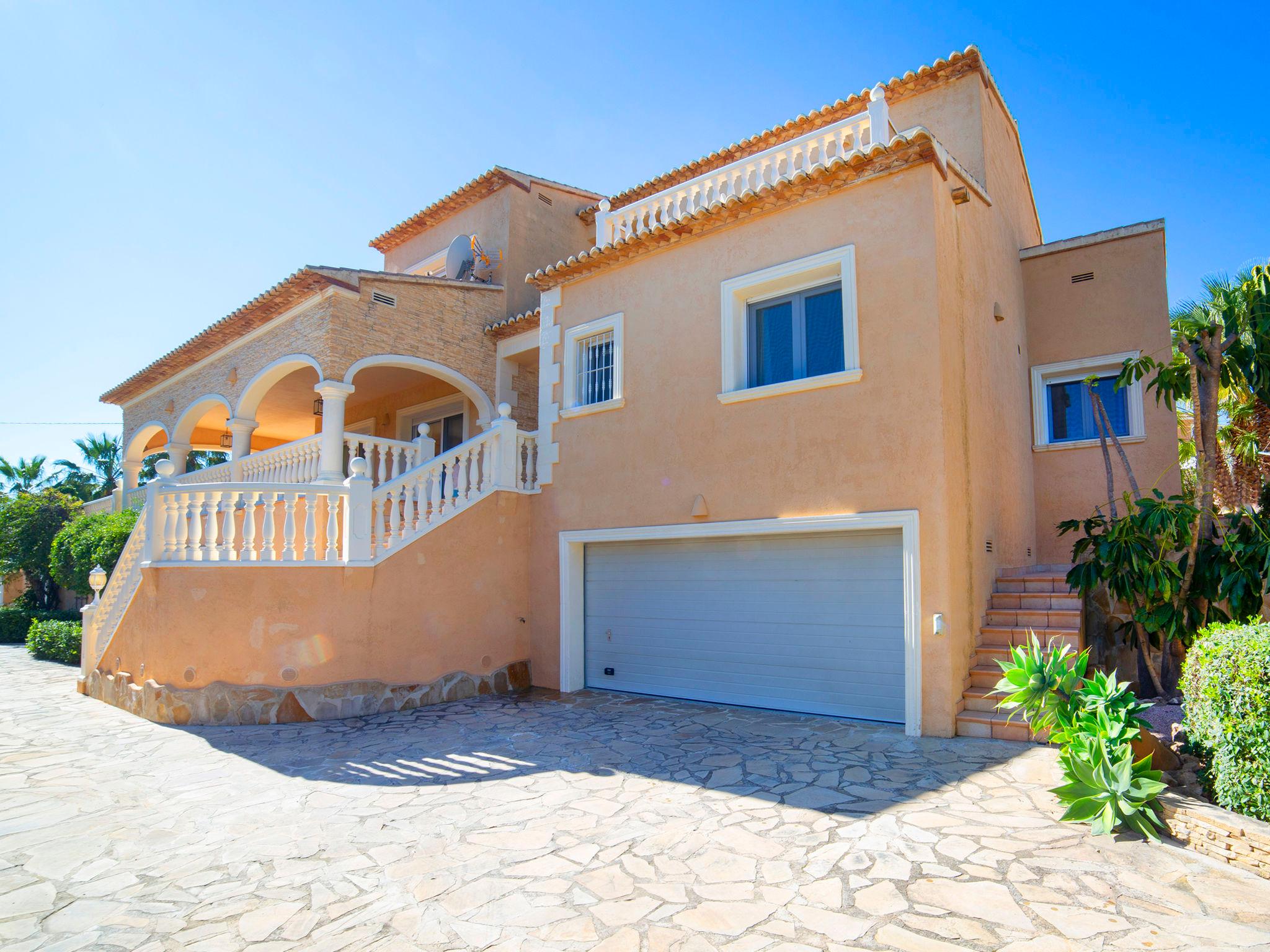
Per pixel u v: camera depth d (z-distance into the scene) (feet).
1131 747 16.25
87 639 37.22
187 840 16.57
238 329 46.39
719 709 28.96
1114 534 23.39
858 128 28.45
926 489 24.21
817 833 15.58
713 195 32.89
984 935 11.12
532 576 36.60
